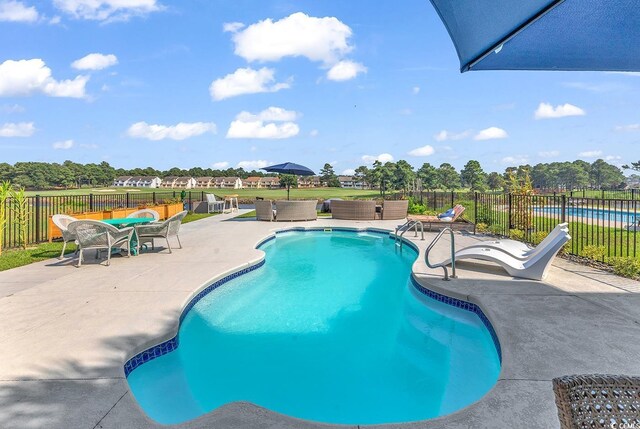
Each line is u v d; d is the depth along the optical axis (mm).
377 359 3617
